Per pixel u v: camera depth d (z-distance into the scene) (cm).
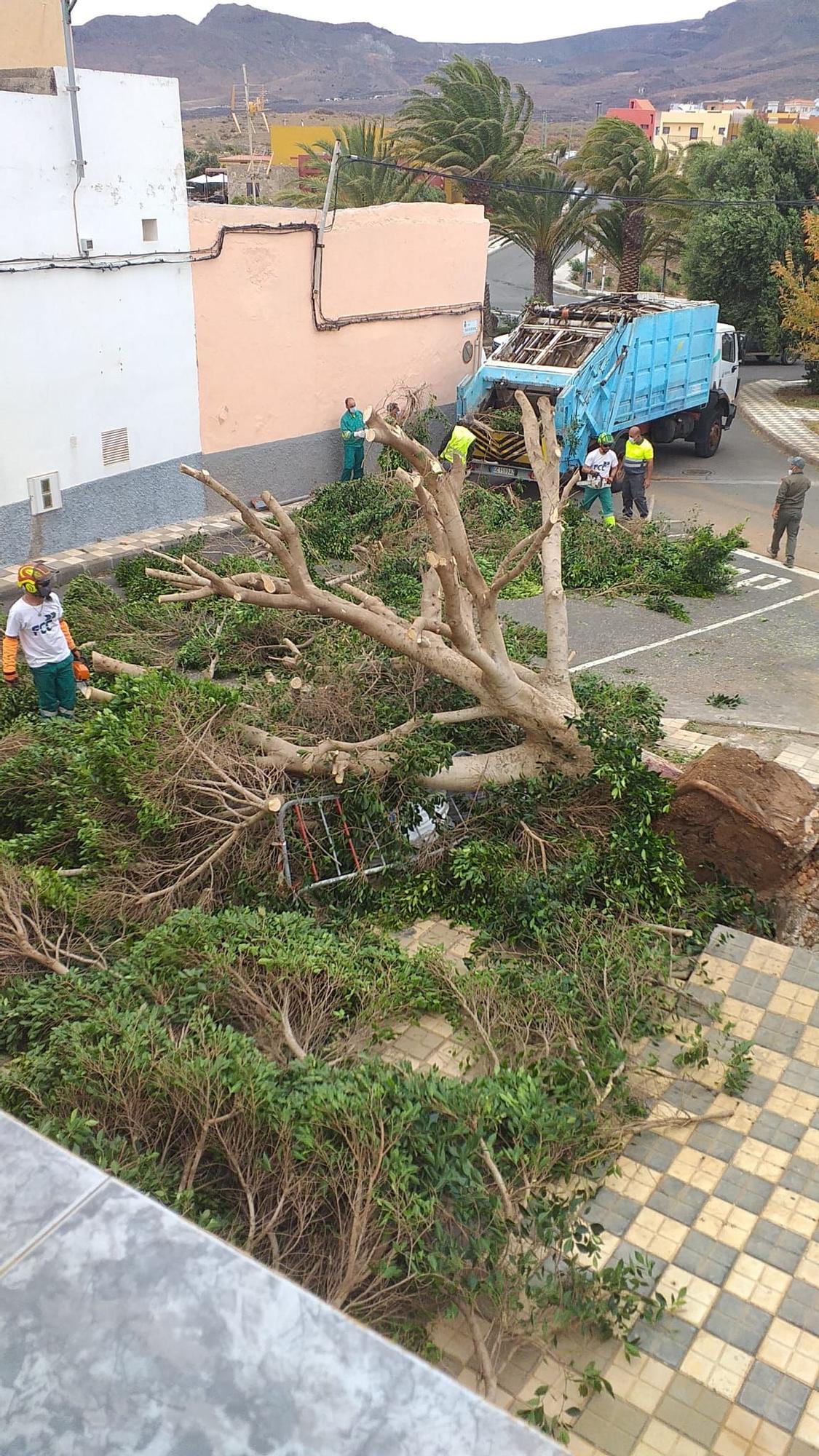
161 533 1571
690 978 638
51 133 1289
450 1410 151
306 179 3122
